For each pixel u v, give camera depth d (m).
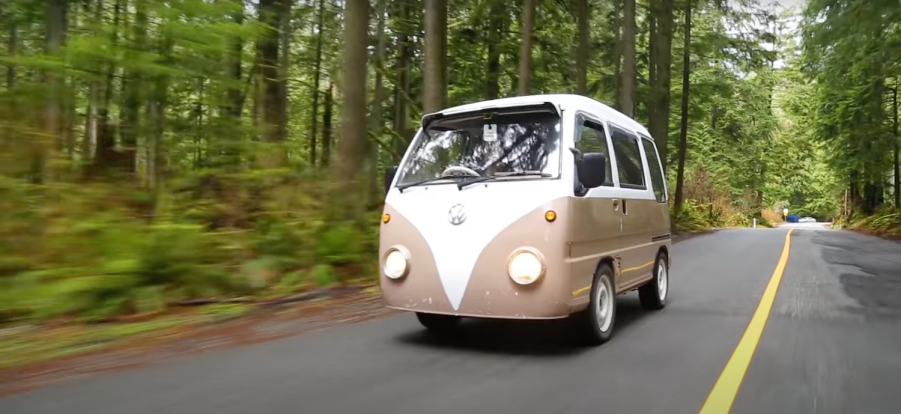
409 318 7.14
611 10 24.55
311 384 4.62
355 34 11.70
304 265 9.21
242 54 9.68
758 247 18.66
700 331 6.66
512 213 5.39
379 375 4.88
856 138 31.75
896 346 6.04
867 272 12.00
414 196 5.88
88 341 5.84
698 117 32.06
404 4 19.48
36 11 9.59
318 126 18.45
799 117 42.12
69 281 6.79
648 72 28.77
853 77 26.64
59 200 7.67
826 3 20.20
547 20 21.30
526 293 5.27
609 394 4.49
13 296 6.55
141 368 4.98
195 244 7.92
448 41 21.23
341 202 10.28
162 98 9.38
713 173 45.78
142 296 7.18
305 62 17.94
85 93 9.18
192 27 8.61
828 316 7.53
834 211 75.62
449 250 5.53
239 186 9.42
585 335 5.84
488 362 5.30
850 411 4.22
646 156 8.00
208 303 7.61
